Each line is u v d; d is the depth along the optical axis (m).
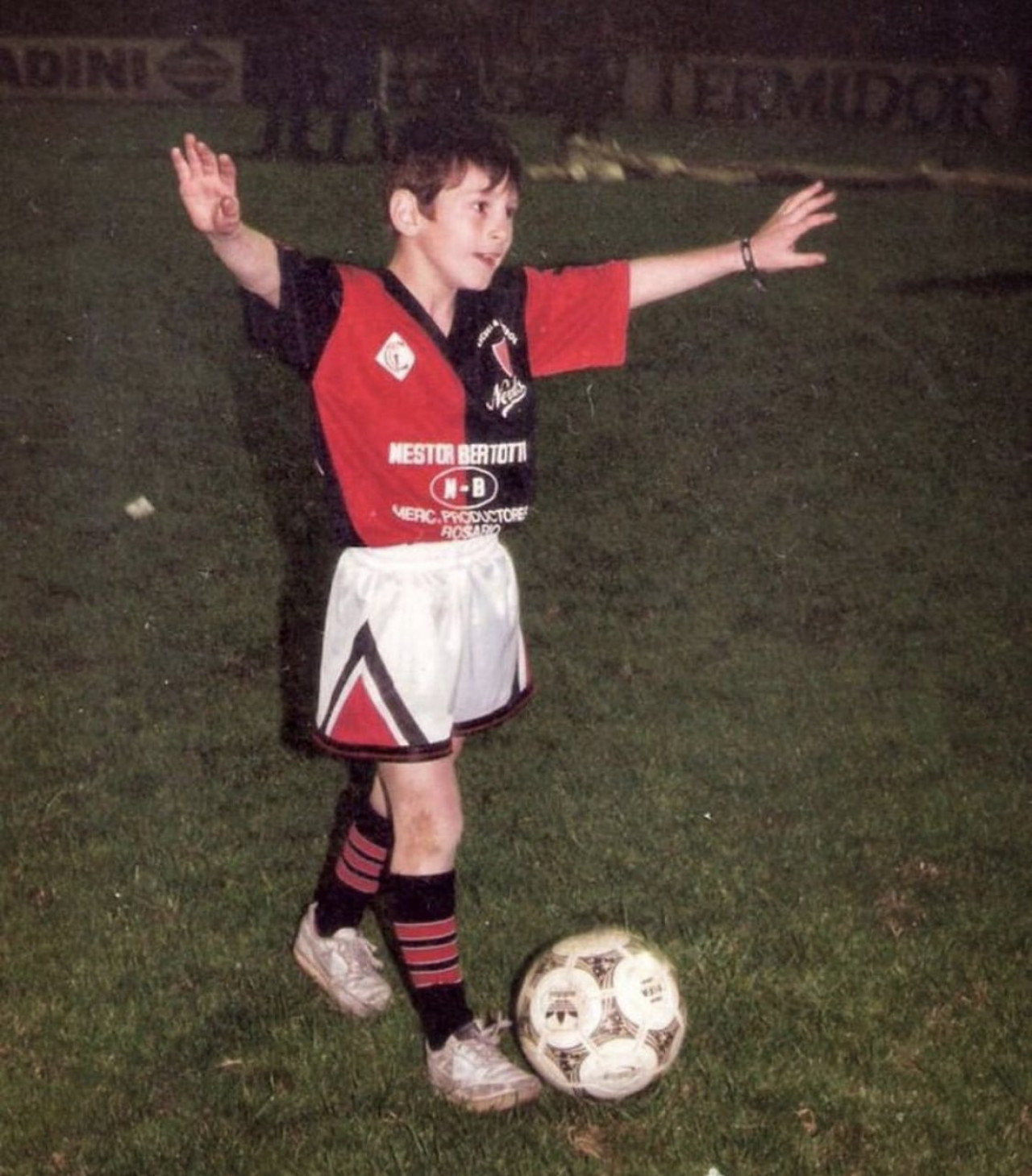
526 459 3.40
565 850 4.51
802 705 5.59
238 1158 3.26
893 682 5.82
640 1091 3.39
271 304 3.20
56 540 7.11
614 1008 3.35
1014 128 26.14
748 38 27.84
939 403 9.80
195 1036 3.65
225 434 8.80
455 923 3.85
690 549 7.19
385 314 3.23
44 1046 3.61
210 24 28.31
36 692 5.56
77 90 27.80
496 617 3.45
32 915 4.15
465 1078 3.39
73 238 14.81
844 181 19.98
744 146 23.61
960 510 7.84
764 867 4.43
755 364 10.61
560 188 18.70
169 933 4.07
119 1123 3.36
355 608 3.38
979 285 13.47
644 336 11.14
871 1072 3.53
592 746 5.20
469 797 4.81
